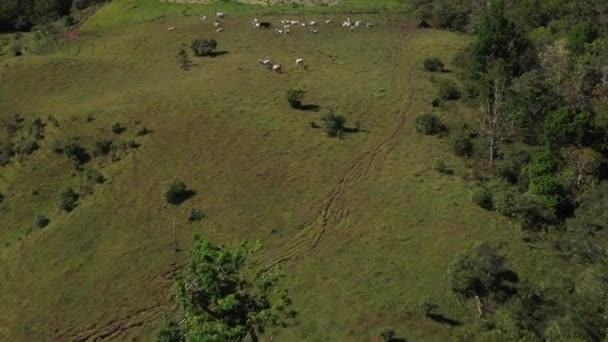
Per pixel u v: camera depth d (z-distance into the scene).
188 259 60.22
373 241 60.34
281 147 76.31
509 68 86.00
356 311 51.97
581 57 86.44
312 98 88.25
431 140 78.12
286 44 109.94
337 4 131.62
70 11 144.88
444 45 110.00
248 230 63.09
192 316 36.19
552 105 77.44
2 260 64.50
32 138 83.06
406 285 54.50
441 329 49.66
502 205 62.91
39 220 68.94
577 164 64.06
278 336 50.06
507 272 54.84
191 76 97.44
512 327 47.69
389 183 69.31
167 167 73.81
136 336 52.75
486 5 118.81
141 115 84.25
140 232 64.19
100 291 57.62
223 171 72.25
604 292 46.84
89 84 98.94
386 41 112.50
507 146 75.25
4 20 142.88
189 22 123.94
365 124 81.94
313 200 67.00
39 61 107.94
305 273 56.78
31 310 56.84
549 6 111.00
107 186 71.75
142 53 110.38
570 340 42.34
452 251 58.16
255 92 90.00
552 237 59.16
